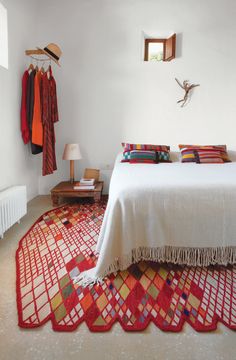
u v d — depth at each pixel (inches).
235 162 122.8
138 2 133.1
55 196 123.6
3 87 98.7
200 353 41.8
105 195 145.1
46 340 43.9
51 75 126.8
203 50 136.4
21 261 70.4
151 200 64.1
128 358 40.7
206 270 65.6
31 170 134.2
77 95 140.5
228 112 140.7
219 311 50.8
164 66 138.2
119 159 127.3
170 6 133.3
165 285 59.2
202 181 68.7
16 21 109.7
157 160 121.6
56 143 144.3
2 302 53.5
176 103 140.9
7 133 103.0
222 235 64.6
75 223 100.0
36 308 51.5
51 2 132.0
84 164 146.9
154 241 64.6
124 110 141.9
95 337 44.7
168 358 40.8
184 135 143.5
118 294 55.9
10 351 41.8
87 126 143.4
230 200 63.9
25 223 100.0
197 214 64.0
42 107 118.4
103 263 61.0
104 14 134.2
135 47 136.8
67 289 57.7
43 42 134.9
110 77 139.4
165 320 48.4
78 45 136.5
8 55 102.8
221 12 133.2
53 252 75.7
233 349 42.6
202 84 139.1
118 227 63.7
